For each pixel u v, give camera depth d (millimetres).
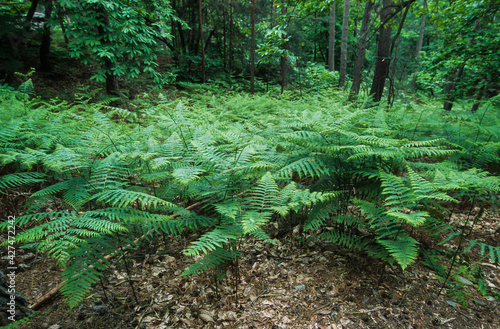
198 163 2926
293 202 2311
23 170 3410
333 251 3020
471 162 4125
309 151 3117
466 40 7074
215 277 2430
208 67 15586
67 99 7988
